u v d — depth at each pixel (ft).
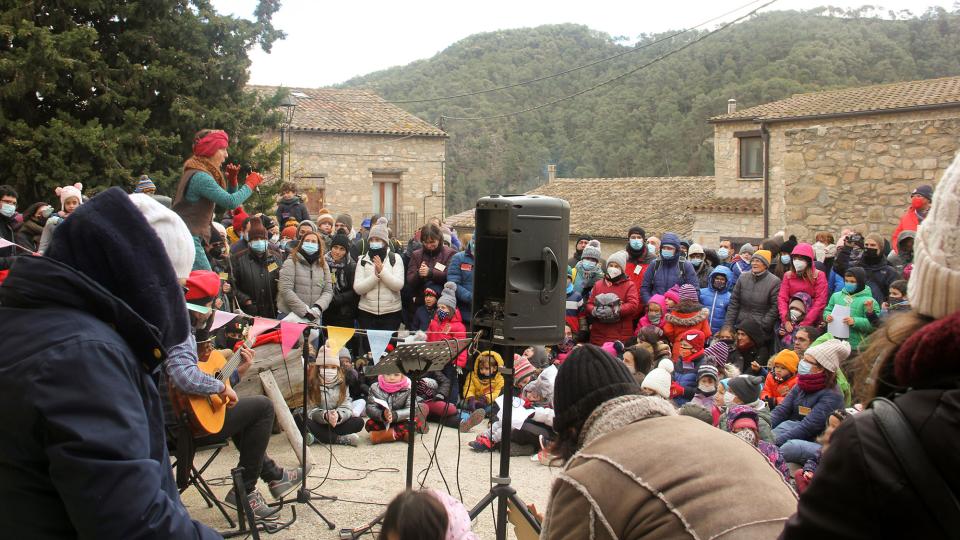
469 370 23.04
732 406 16.99
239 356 14.56
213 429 12.33
